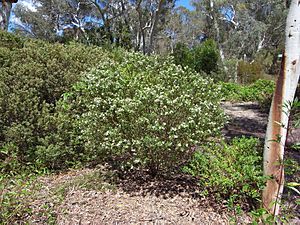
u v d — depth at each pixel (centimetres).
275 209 216
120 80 297
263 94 918
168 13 1678
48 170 313
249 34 2102
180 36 2742
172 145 268
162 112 262
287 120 215
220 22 2242
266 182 222
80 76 379
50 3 2156
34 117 328
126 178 304
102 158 338
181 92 282
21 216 214
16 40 557
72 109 352
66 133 332
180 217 232
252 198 247
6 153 294
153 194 270
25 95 334
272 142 220
